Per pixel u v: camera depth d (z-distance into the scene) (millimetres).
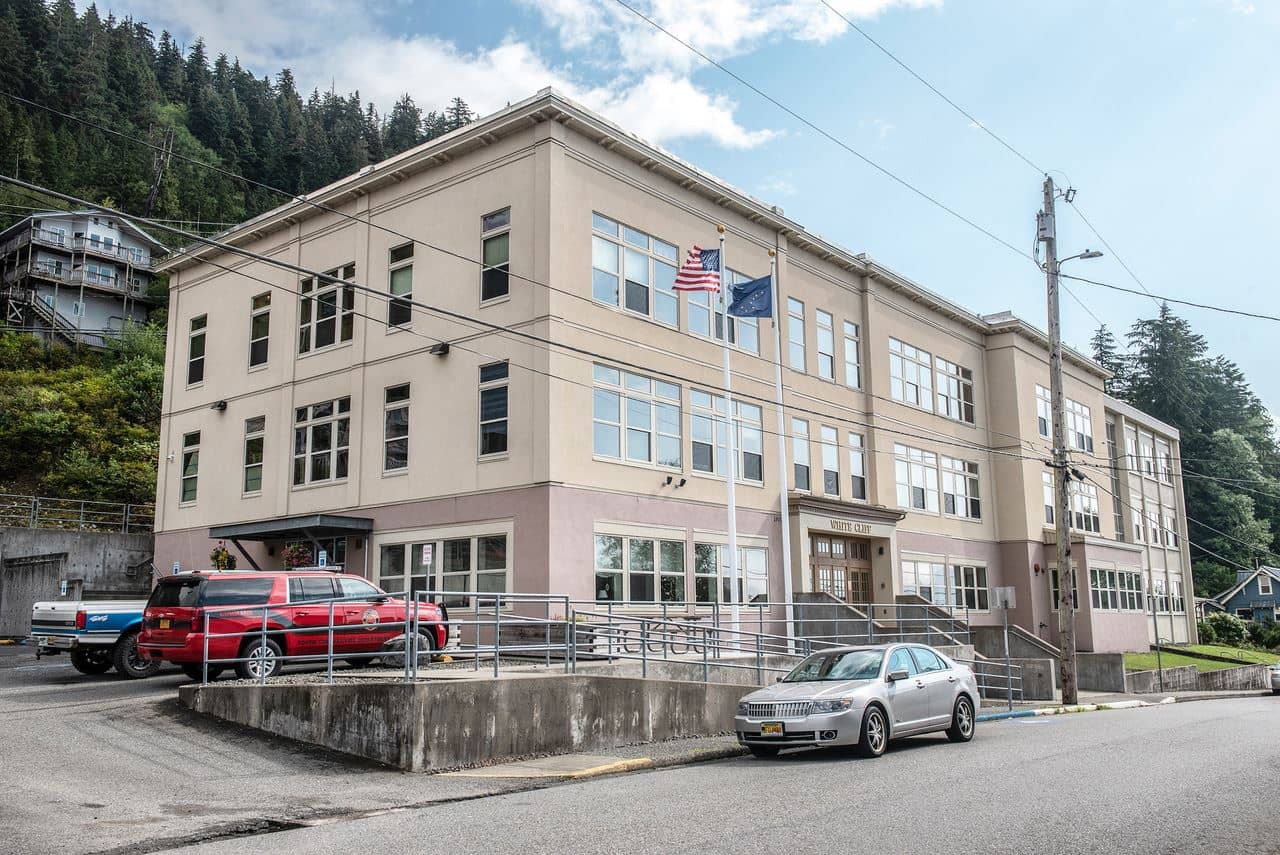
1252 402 101938
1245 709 26172
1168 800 10398
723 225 27984
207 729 14742
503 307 24656
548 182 24234
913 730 15320
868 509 32719
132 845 8719
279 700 14609
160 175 92000
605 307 25172
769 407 30312
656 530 25484
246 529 27078
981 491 41656
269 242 31641
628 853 7953
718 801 10445
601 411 24688
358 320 28266
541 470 23094
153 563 33656
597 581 23703
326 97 157750
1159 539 59156
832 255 33844
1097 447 50344
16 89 98125
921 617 31812
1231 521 85562
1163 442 62688
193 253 33844
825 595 28141
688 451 27062
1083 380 50062
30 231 72750
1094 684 35125
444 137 26188
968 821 9227
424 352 26312
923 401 38562
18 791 10773
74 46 112125
